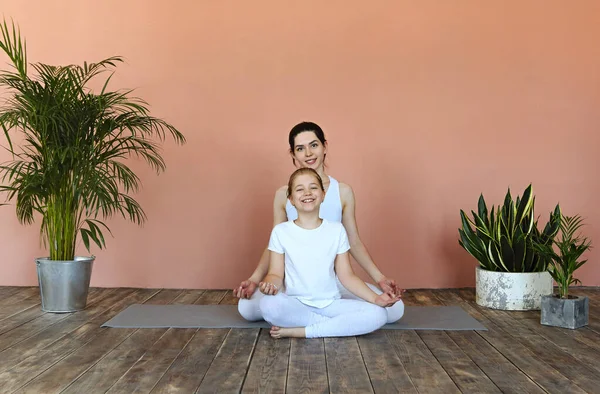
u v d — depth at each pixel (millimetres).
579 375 2197
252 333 2805
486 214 3656
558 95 4086
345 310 2746
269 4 4074
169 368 2266
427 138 4074
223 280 4105
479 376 2184
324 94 4066
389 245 4090
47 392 2002
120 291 3969
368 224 4082
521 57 4074
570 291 3980
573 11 4070
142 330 2861
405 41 4070
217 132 4090
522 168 4094
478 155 4090
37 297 3709
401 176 4082
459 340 2697
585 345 2619
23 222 3975
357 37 4066
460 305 3525
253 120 4078
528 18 4074
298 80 4074
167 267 4113
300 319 2740
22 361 2352
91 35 4090
